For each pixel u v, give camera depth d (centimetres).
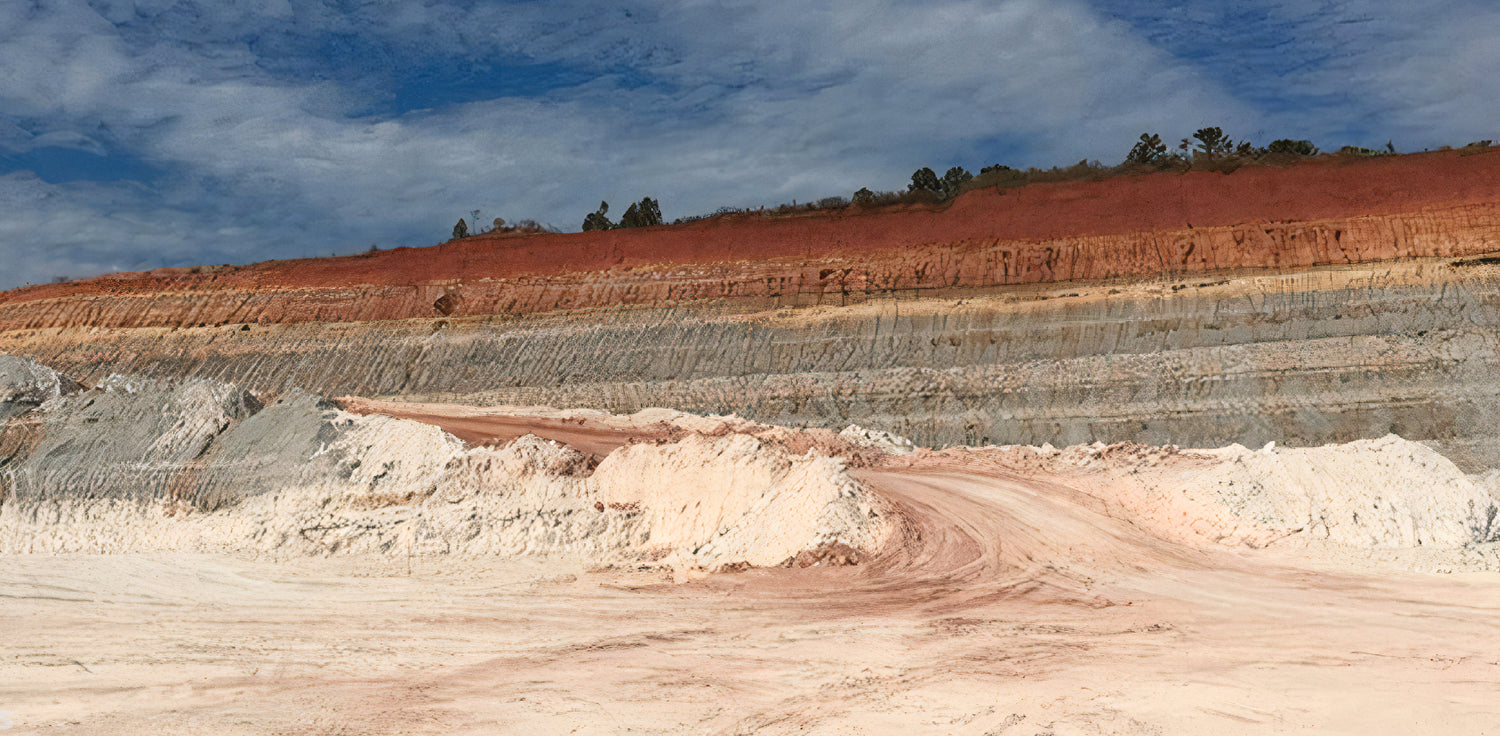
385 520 2095
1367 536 1628
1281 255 3372
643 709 1122
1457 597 1384
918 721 1034
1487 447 2566
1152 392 2973
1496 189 3334
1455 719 970
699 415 3125
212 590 1819
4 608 1741
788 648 1318
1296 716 993
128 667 1392
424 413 3334
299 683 1295
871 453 2562
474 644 1434
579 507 2086
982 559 1683
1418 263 3188
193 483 2370
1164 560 1641
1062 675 1149
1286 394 2861
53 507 2323
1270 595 1441
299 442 2439
